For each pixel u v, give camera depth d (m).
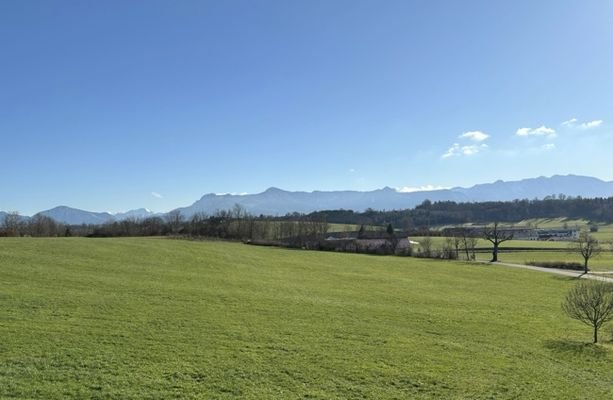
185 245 79.12
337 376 15.92
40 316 21.16
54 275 34.53
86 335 18.64
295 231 128.88
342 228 161.62
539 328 28.19
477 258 102.00
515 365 18.80
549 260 98.44
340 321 25.66
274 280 45.50
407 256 98.50
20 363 14.90
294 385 14.83
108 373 14.70
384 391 14.82
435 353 19.86
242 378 15.15
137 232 119.88
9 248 49.38
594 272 76.06
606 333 27.66
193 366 15.91
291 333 21.70
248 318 24.44
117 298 27.14
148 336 19.27
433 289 47.66
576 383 16.98
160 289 31.98
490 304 38.47
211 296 30.73
